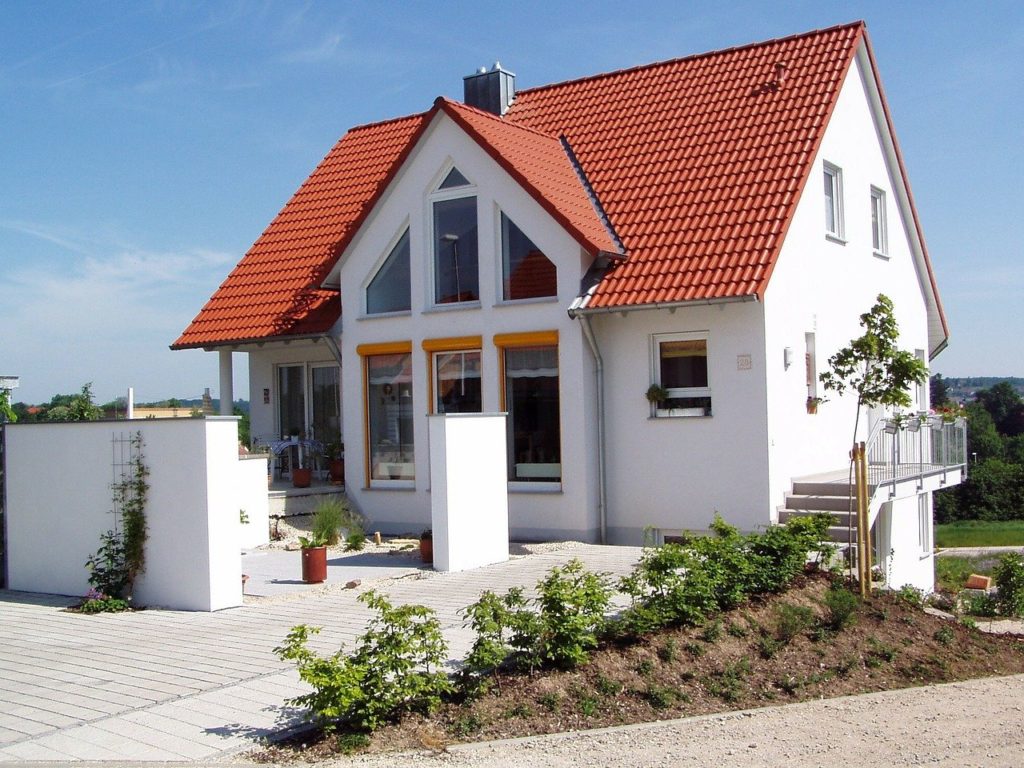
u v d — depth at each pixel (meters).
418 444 19.39
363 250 19.98
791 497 16.78
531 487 18.14
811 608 11.84
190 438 12.94
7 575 15.16
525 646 9.29
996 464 73.50
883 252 22.70
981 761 7.81
